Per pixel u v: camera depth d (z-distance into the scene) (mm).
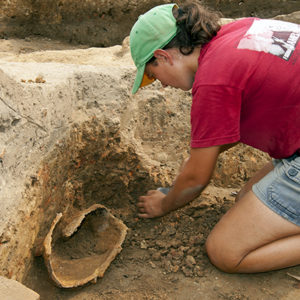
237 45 1269
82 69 2016
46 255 1477
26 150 1479
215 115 1275
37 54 3092
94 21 4203
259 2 4277
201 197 2021
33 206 1519
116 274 1641
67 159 1783
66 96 1769
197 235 1821
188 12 1303
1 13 4047
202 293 1539
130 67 2180
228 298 1512
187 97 2305
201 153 1367
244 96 1299
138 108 2168
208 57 1280
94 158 1910
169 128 2219
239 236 1510
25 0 4066
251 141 1493
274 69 1265
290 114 1334
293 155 1474
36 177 1532
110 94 2002
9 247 1354
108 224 1812
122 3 4086
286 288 1555
